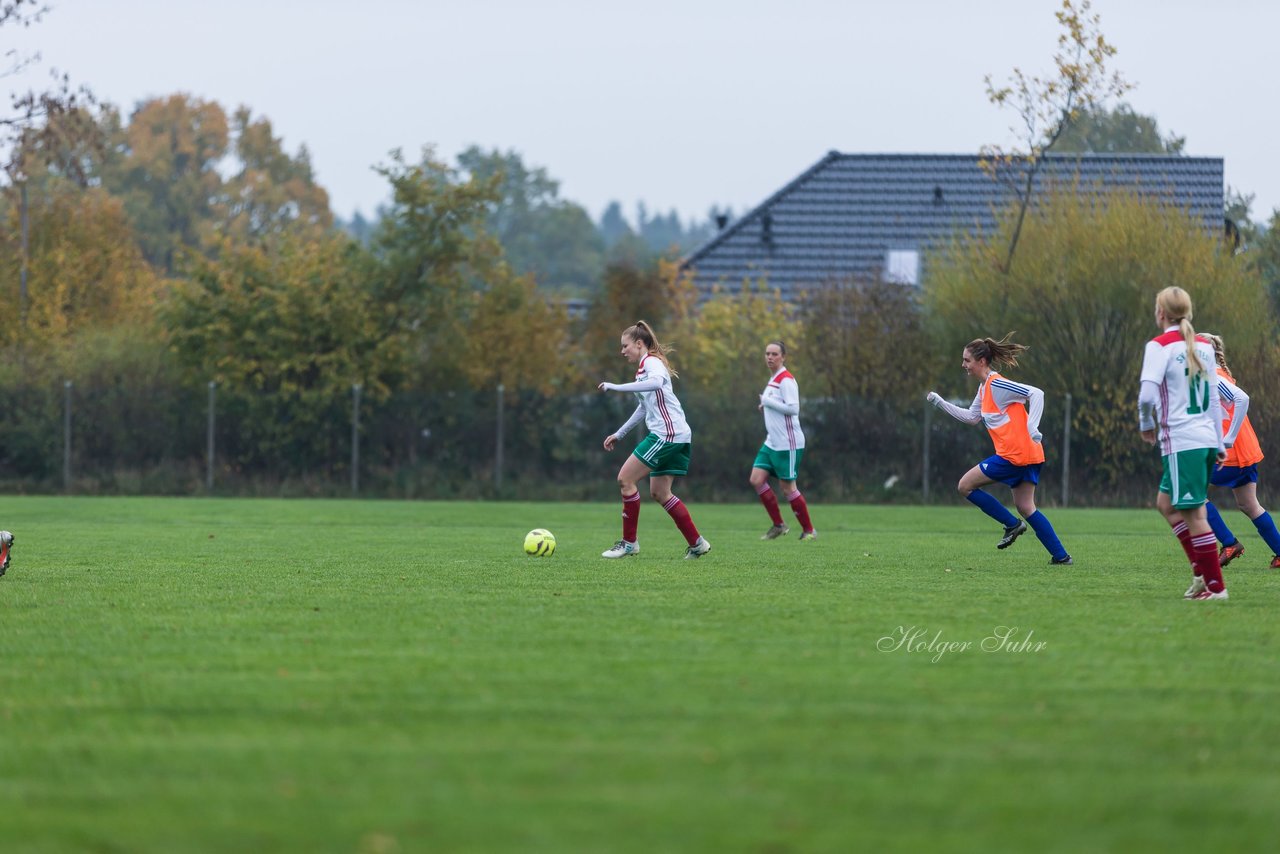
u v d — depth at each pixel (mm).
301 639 25734
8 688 20938
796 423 56469
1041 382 95188
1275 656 24047
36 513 75688
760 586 35500
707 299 151375
